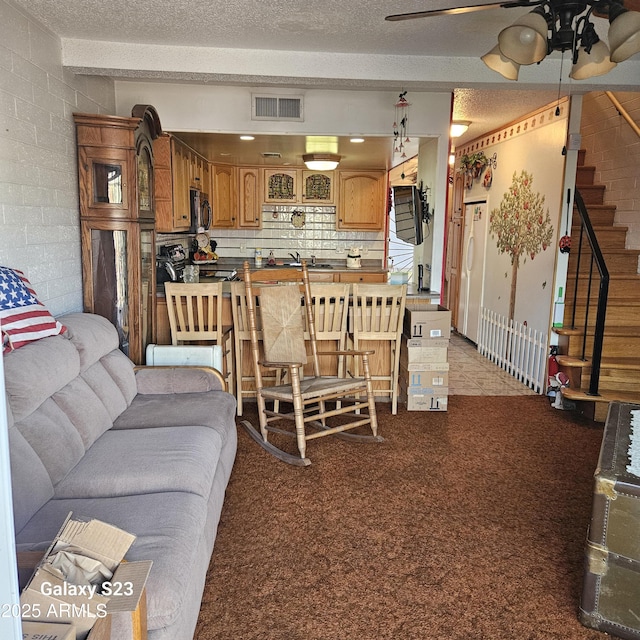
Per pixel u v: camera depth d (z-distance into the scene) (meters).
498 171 6.12
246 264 3.60
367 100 4.61
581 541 2.53
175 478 2.04
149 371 3.16
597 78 3.55
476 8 2.22
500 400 4.68
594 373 4.14
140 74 3.43
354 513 2.75
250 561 2.34
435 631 1.95
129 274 3.41
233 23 2.94
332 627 1.96
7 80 2.60
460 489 3.02
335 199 7.20
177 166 4.69
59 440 2.04
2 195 2.55
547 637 1.93
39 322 2.31
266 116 4.56
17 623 0.78
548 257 4.84
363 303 4.02
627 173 4.98
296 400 3.30
